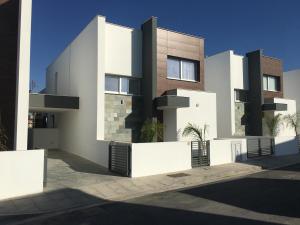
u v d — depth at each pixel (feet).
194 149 43.98
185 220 20.75
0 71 37.52
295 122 76.84
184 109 51.80
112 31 51.60
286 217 20.74
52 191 29.89
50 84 84.74
